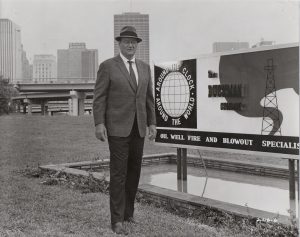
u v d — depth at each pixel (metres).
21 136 21.06
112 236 4.27
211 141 7.24
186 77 7.64
